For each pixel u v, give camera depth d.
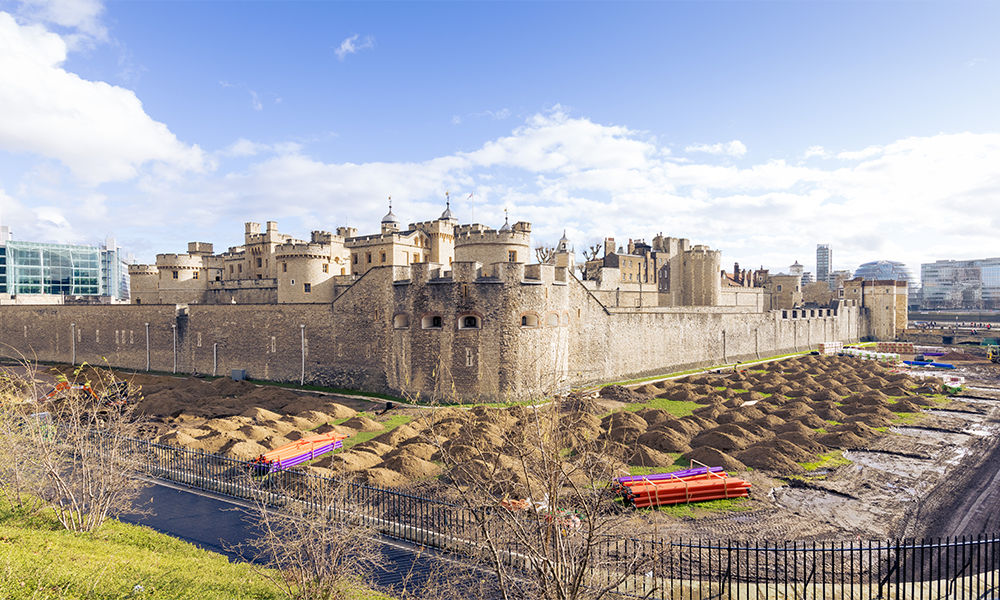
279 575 13.79
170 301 79.44
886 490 24.27
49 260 128.88
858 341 112.50
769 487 24.53
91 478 19.05
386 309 49.78
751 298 112.94
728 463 26.86
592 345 53.59
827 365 67.19
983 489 24.41
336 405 40.62
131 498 21.73
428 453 27.98
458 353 45.62
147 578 12.79
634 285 85.56
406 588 14.59
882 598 14.88
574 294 51.72
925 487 24.67
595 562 13.98
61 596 10.98
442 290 46.31
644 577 14.62
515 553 15.20
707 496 22.55
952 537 19.48
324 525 13.83
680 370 65.88
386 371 49.69
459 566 15.38
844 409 41.97
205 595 12.06
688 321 67.56
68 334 72.19
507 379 44.62
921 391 49.72
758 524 20.38
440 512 20.12
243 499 21.92
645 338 60.69
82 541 15.70
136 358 66.62
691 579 15.34
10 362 72.62
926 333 109.00
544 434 11.77
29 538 14.72
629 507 21.53
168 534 18.59
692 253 97.31
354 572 14.95
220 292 80.19
